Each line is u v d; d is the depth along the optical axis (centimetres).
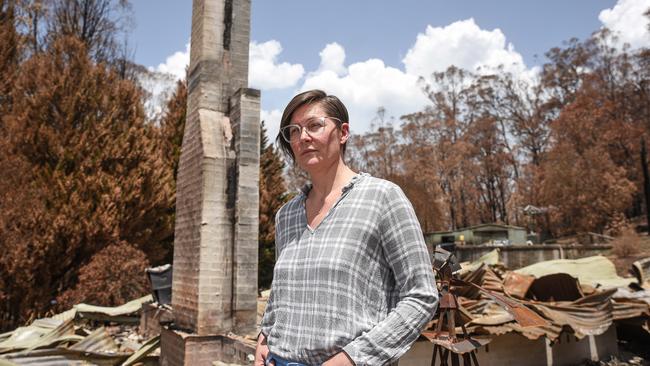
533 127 4659
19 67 1609
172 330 659
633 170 3891
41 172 1240
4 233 1054
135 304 1029
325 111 184
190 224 693
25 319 1112
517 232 2978
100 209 1209
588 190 3278
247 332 646
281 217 196
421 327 149
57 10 2061
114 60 2242
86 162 1258
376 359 143
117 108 1405
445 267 344
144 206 1343
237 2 766
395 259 158
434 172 4475
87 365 690
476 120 4838
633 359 730
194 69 752
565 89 4559
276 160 1891
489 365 587
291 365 159
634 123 3853
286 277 172
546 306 660
